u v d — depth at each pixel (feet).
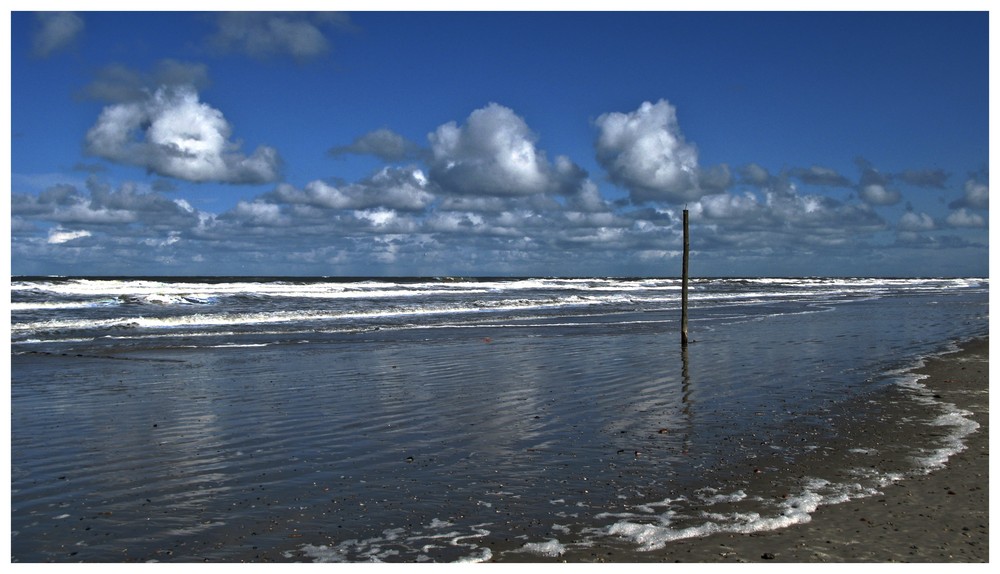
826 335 79.66
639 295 213.25
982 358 56.95
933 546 19.07
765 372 49.90
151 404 38.29
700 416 35.09
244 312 111.04
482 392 42.09
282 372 50.65
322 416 35.19
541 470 25.98
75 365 54.39
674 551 18.84
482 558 18.51
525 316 114.42
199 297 140.97
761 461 26.96
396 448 29.07
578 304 156.25
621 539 19.69
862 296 222.28
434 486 24.11
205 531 20.18
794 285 383.04
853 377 47.21
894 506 21.90
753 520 20.89
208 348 66.33
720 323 100.22
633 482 24.48
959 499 22.52
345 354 61.82
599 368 52.49
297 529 20.39
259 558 18.48
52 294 145.48
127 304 126.11
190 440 30.30
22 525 20.51
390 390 42.83
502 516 21.39
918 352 61.36
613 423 33.60
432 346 68.64
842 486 23.85
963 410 36.11
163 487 23.94
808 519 20.94
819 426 32.73
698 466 26.37
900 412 35.73
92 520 20.93
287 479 24.90
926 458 27.17
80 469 25.90
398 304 140.05
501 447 29.22
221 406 37.76
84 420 34.19
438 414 35.68
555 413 35.94
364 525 20.68
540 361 56.70
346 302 142.61
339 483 24.47
